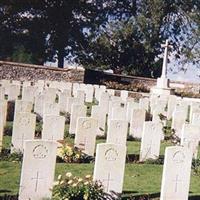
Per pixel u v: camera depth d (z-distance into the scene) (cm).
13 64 3419
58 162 1177
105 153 898
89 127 1253
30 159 855
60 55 4547
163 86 3494
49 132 1241
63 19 4491
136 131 1584
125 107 1777
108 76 3934
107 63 4641
